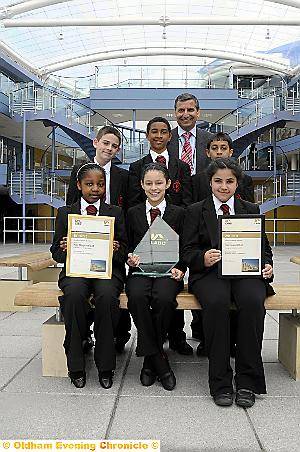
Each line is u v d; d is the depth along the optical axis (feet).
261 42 110.73
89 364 15.37
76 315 13.35
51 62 113.50
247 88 108.78
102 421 11.18
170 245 14.10
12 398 12.57
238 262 13.32
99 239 13.82
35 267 23.06
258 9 96.43
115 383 13.75
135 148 96.12
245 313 12.60
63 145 117.50
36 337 18.67
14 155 107.04
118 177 16.92
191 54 112.16
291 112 83.82
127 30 107.86
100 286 13.58
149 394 12.92
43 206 114.01
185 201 16.85
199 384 13.67
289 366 14.61
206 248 14.11
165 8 97.35
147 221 14.83
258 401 12.45
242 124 89.92
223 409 11.93
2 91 87.04
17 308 23.75
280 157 114.62
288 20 83.56
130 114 105.81
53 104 89.04
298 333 13.94
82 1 93.30
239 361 12.66
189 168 17.16
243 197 16.69
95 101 101.55
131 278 14.03
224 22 83.92
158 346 13.47
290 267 42.60
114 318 13.48
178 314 16.33
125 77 102.01
